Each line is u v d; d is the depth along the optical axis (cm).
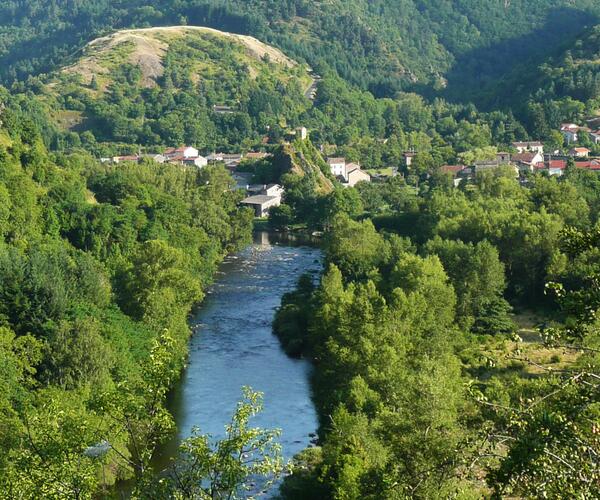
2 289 7150
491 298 9375
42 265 7800
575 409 2250
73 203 11950
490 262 9438
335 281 9456
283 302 10844
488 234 11131
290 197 19788
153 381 2962
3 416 4816
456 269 9638
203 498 2767
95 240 11356
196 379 7994
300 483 5328
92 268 8406
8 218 10356
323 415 6738
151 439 3156
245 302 11262
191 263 11694
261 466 2894
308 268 13700
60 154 18662
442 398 4216
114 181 14662
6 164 11825
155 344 3038
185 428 6606
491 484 2120
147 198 13888
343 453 5078
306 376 8125
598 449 2141
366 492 4456
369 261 11050
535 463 2033
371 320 7200
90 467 2938
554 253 9962
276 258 14788
